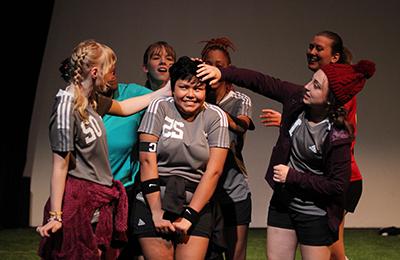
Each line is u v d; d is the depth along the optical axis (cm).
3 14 661
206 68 341
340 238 360
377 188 722
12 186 693
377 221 726
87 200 332
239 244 402
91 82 337
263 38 698
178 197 338
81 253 330
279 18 699
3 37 666
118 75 684
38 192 698
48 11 671
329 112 337
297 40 700
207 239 347
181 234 339
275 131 711
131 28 685
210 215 351
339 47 429
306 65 702
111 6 684
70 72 337
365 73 335
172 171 345
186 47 691
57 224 324
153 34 688
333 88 331
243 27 696
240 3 696
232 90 415
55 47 682
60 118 325
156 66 423
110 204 344
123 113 370
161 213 339
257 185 712
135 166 397
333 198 342
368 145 719
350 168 338
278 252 359
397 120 716
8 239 641
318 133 339
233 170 400
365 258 594
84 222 331
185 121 346
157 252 344
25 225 698
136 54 686
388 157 719
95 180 338
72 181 333
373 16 704
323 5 701
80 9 682
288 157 353
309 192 346
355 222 729
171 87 347
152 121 344
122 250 362
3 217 693
